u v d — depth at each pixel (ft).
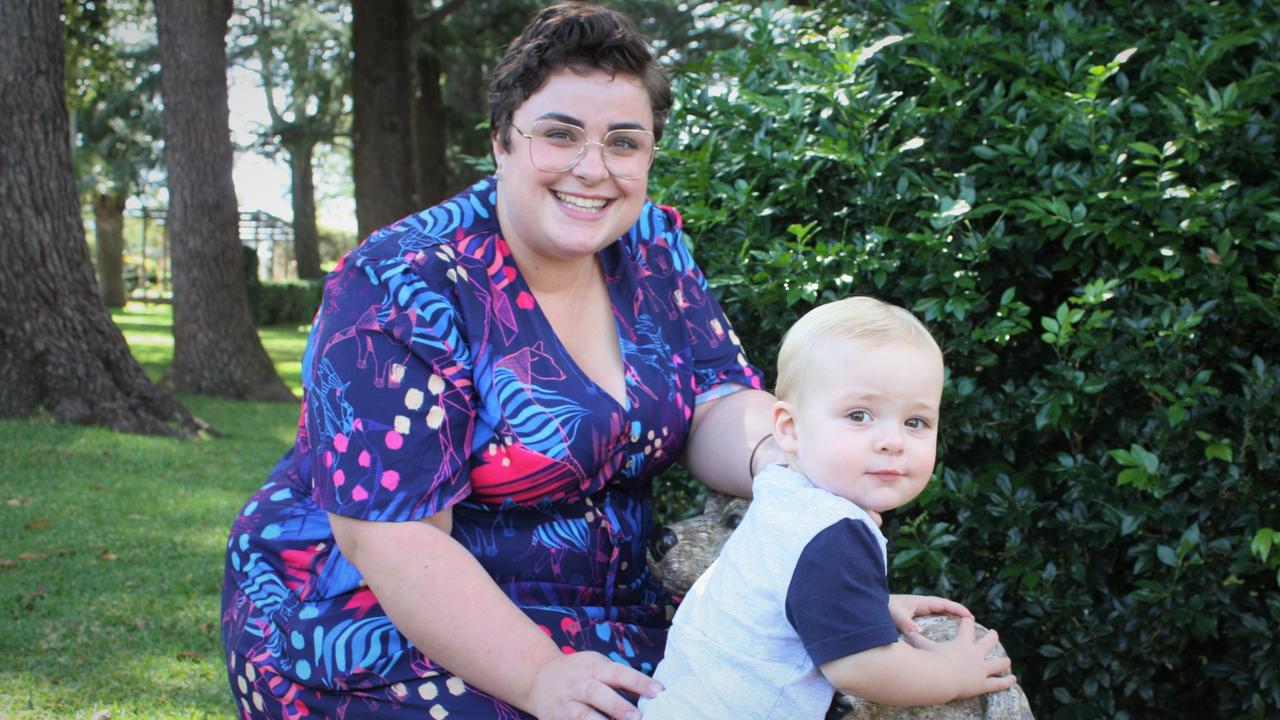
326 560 6.47
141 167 108.88
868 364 5.70
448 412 5.95
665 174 10.66
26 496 22.27
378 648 6.05
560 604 6.53
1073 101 8.93
